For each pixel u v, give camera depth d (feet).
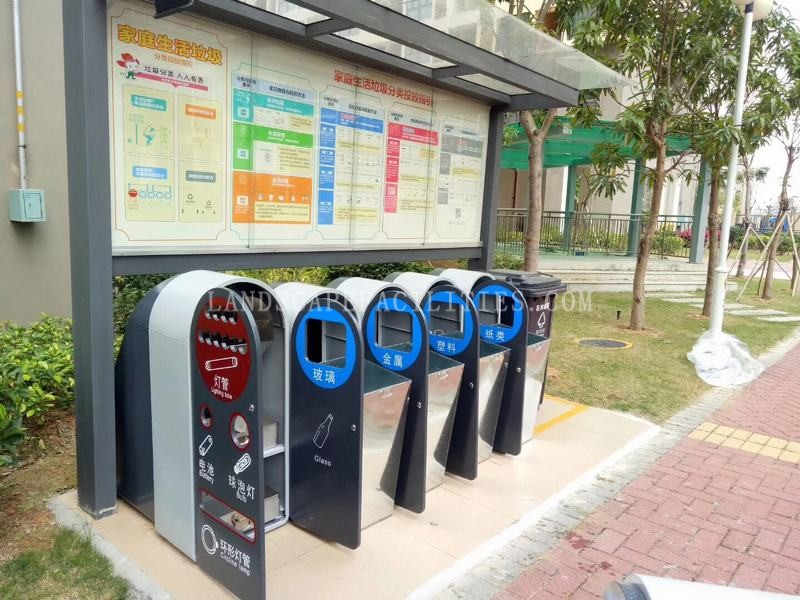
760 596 4.17
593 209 64.39
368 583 9.16
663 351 25.14
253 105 11.84
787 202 42.29
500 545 10.50
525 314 13.66
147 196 10.52
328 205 13.60
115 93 9.93
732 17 25.12
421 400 10.93
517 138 37.70
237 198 11.85
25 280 18.02
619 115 24.53
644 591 4.18
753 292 46.37
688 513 11.98
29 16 17.22
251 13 10.78
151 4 10.12
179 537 9.49
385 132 14.62
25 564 9.04
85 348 10.05
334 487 9.94
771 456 14.97
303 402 10.23
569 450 14.74
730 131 22.35
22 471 12.06
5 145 17.17
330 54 12.93
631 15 24.34
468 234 17.69
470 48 12.61
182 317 9.00
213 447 8.62
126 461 10.64
